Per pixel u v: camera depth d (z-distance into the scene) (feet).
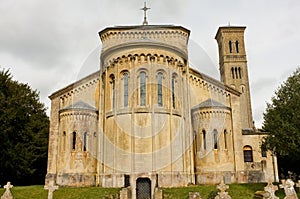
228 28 199.00
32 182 128.26
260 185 79.56
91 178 91.91
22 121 115.34
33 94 136.36
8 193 61.82
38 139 121.70
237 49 197.57
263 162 110.73
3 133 101.55
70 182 92.32
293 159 73.41
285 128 70.49
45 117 138.92
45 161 129.70
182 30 79.87
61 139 97.71
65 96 102.27
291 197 52.90
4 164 106.52
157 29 79.71
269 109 77.36
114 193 69.21
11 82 114.73
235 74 192.85
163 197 66.85
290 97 75.00
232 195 68.18
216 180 94.79
